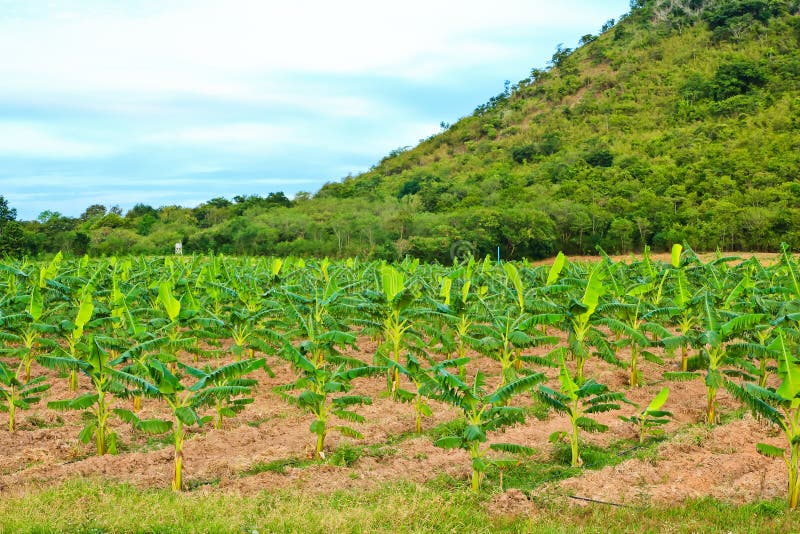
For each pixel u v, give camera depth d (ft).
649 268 71.46
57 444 45.62
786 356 35.78
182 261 126.31
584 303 53.72
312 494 37.24
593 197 354.95
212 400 39.93
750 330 56.85
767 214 288.71
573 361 72.28
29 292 67.26
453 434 48.44
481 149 625.41
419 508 34.09
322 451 44.57
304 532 31.22
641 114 559.79
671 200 333.21
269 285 87.56
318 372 43.73
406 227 319.47
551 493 38.22
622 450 46.42
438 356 75.15
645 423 47.34
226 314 72.02
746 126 453.17
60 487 36.58
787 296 69.41
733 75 540.52
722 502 36.94
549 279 64.85
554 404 43.29
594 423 42.83
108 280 83.66
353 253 304.91
